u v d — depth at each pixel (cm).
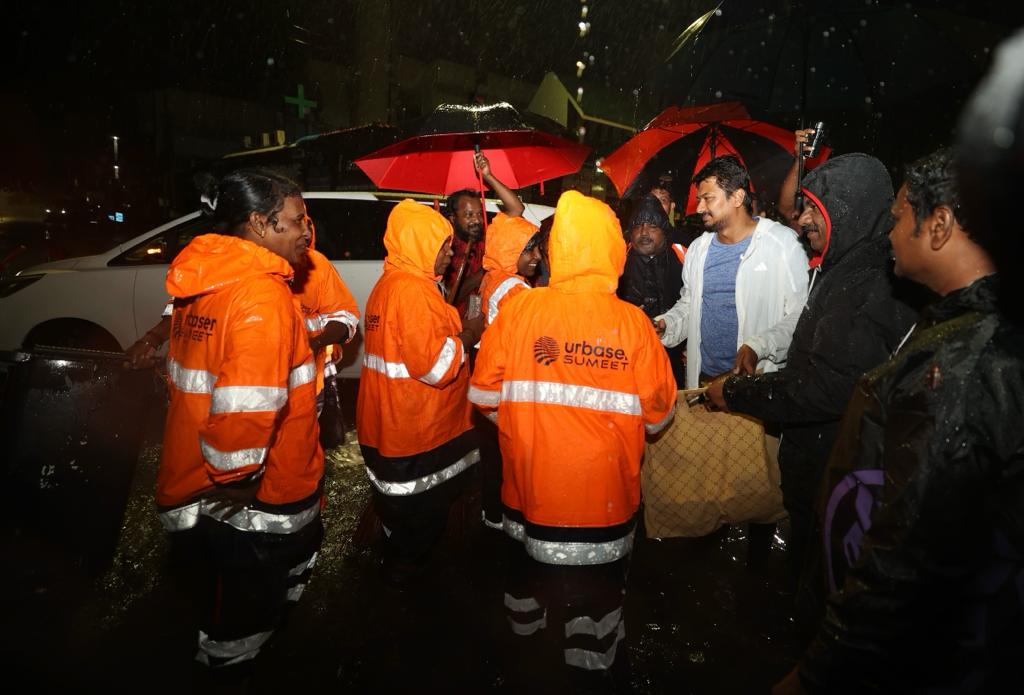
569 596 196
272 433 180
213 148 1511
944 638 108
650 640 269
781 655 260
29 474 263
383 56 1301
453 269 374
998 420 101
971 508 101
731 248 300
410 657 259
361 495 407
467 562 331
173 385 199
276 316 181
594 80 1423
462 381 280
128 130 1592
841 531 133
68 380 266
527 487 197
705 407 265
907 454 109
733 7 384
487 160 349
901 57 316
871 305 195
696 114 373
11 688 235
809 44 343
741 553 339
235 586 201
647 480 271
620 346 195
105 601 286
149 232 551
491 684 244
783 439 249
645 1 1396
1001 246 67
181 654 254
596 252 198
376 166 358
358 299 530
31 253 1469
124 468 276
